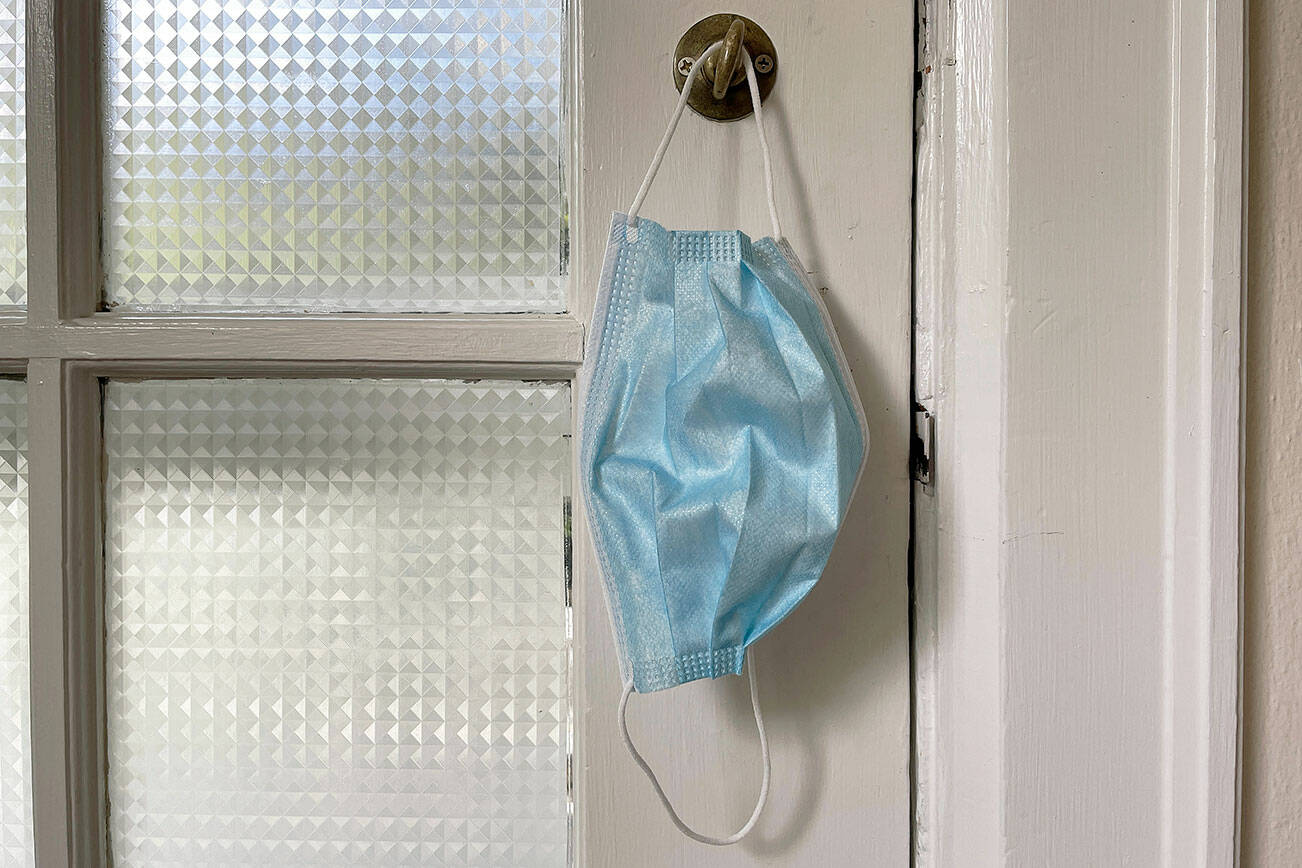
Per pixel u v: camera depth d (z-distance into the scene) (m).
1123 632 0.44
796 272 0.46
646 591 0.44
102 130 0.53
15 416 0.53
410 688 0.54
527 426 0.53
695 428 0.43
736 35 0.45
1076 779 0.45
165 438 0.54
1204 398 0.43
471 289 0.53
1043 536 0.44
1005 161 0.43
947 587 0.47
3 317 0.51
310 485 0.54
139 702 0.54
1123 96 0.43
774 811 0.50
